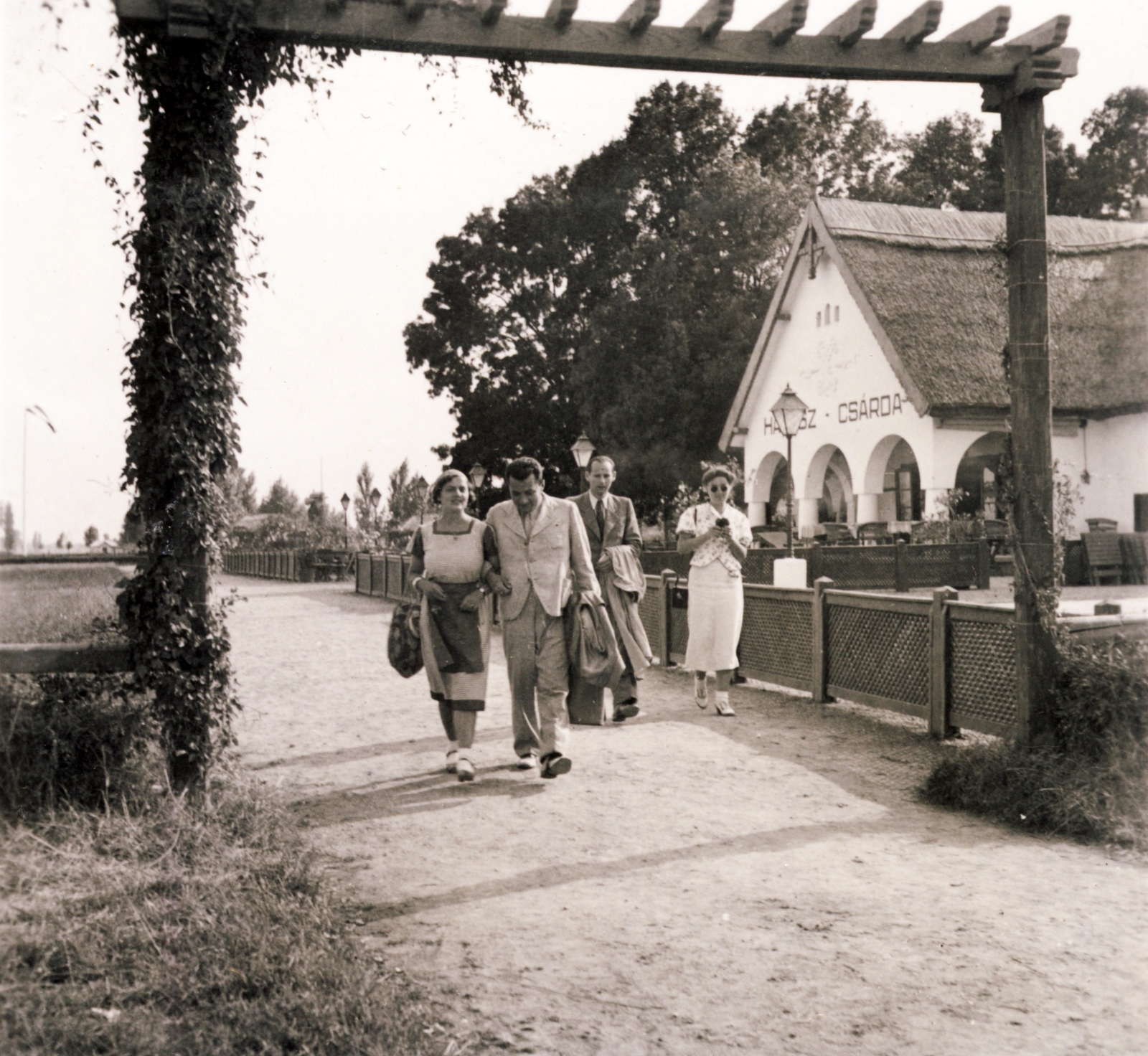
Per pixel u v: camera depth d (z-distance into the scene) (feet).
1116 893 14.28
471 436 142.20
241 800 17.19
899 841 16.81
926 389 77.10
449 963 12.11
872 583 66.59
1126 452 79.46
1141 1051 9.96
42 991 10.13
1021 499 19.90
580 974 11.80
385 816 18.60
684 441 111.65
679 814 18.43
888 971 11.81
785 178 122.83
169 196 16.26
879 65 18.65
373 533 132.26
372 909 13.93
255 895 13.23
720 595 27.68
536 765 22.49
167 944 11.66
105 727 16.40
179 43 16.06
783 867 15.48
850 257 85.66
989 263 87.71
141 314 16.49
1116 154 97.14
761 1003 11.05
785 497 116.06
